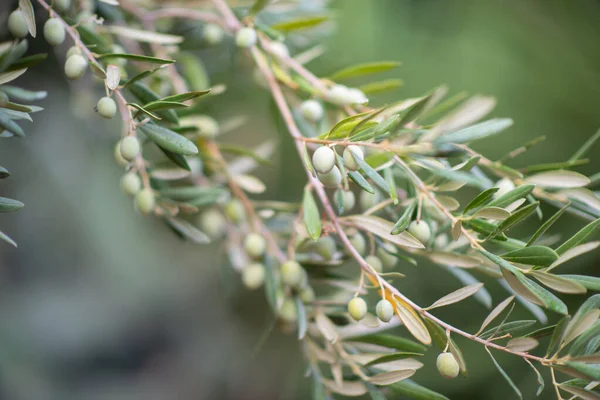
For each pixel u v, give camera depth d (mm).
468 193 1017
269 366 1544
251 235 653
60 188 1146
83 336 1746
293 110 667
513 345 537
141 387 1959
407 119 556
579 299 959
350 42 1045
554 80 1123
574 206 606
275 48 654
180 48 724
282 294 630
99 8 673
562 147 1105
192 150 571
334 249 607
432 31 1150
